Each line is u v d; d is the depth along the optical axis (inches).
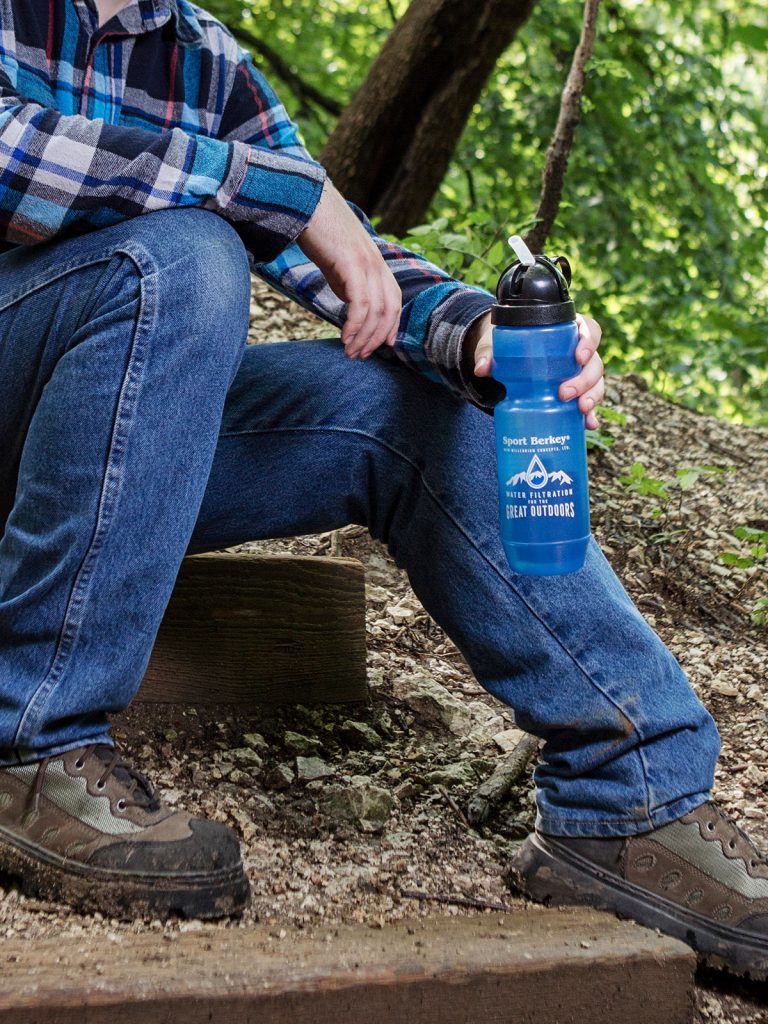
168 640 82.0
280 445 69.6
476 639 67.0
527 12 238.2
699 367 265.0
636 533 132.0
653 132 300.7
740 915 61.8
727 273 309.7
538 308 56.5
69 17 67.8
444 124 243.1
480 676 68.4
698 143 305.1
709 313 262.2
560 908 64.5
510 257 163.5
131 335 57.2
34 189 57.7
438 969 52.7
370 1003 51.5
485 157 303.3
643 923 63.4
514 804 79.4
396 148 247.4
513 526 58.0
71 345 58.7
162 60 72.2
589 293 275.1
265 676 84.7
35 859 57.9
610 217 300.2
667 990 56.4
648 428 165.3
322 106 355.3
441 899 64.3
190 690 82.4
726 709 99.3
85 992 47.7
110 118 69.4
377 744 84.4
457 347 64.0
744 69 318.0
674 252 313.7
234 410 69.8
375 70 243.4
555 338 56.4
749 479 155.9
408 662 96.2
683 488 132.9
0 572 59.4
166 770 74.7
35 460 57.9
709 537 134.3
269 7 356.2
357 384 68.8
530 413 57.0
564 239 285.1
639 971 55.9
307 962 52.2
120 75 70.1
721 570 128.0
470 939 57.2
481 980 53.2
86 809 57.8
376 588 108.4
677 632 114.5
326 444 69.1
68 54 67.9
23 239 59.7
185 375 58.1
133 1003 48.1
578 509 57.8
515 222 184.7
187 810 69.7
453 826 74.4
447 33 237.6
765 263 335.6
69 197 57.9
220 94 74.2
